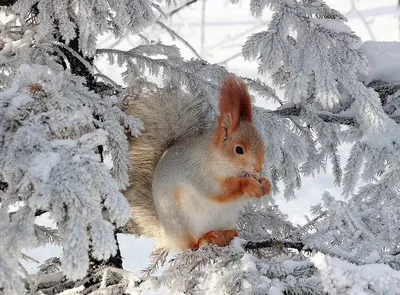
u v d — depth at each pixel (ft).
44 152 2.57
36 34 3.31
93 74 3.58
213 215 3.31
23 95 2.68
